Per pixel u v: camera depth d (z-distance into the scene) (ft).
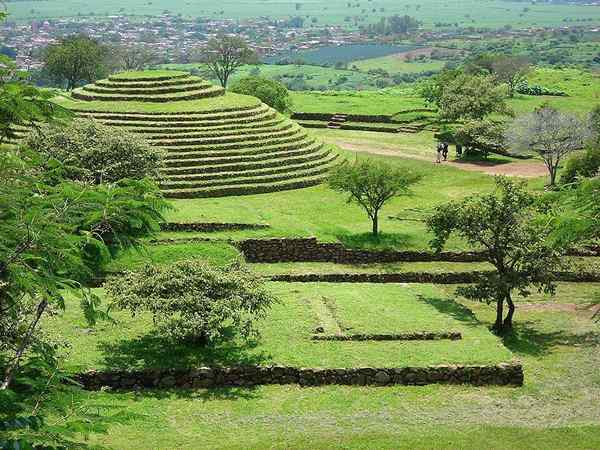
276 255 126.62
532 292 122.01
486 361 87.40
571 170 156.76
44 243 43.47
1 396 39.99
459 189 172.96
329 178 135.85
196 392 83.25
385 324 96.68
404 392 84.07
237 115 174.50
